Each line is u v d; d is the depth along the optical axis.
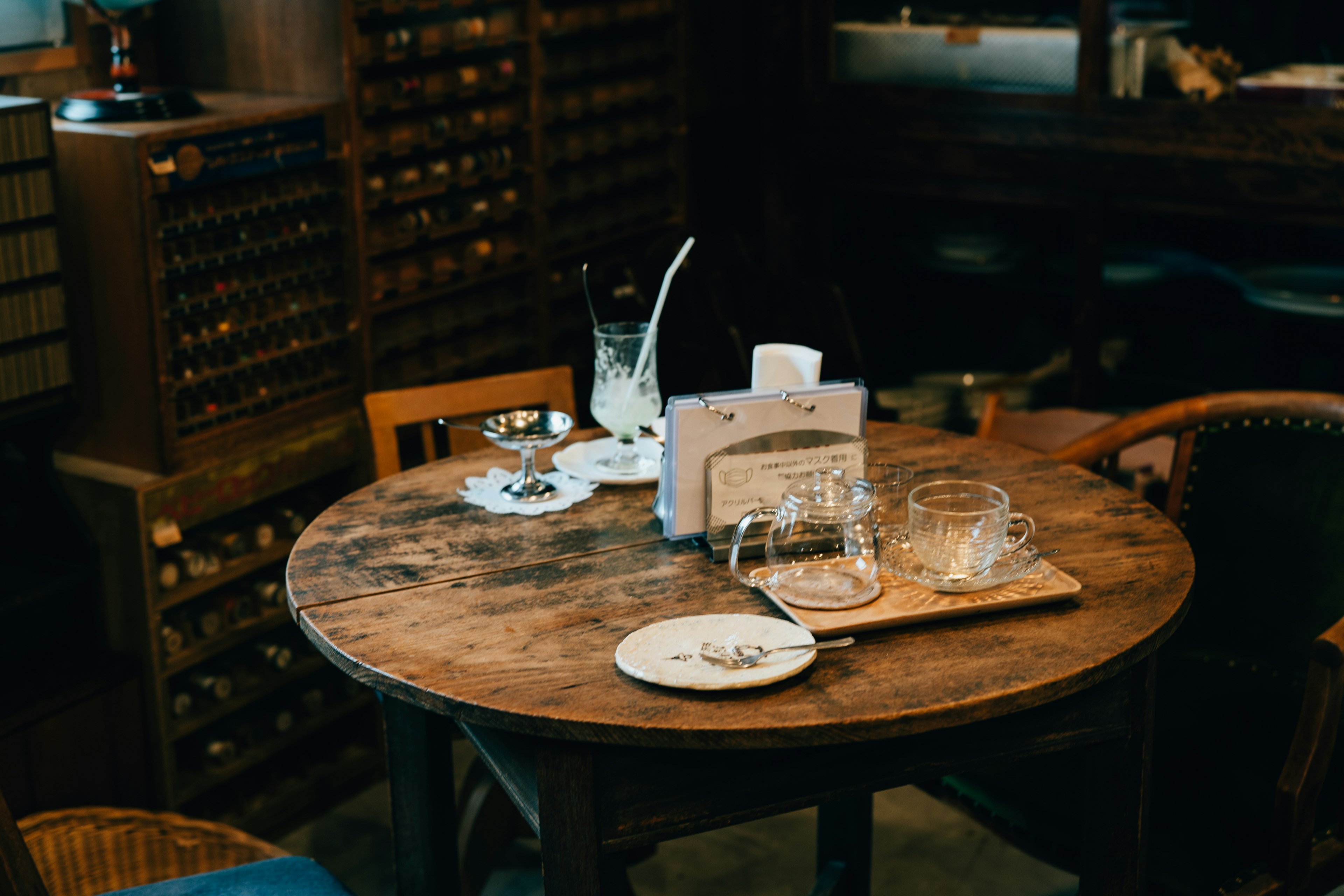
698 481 1.57
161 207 2.17
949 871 2.37
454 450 2.22
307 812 2.60
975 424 3.53
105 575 2.28
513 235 2.94
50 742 2.18
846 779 1.31
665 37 3.23
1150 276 3.16
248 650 2.50
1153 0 2.96
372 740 2.72
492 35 2.74
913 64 3.34
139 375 2.21
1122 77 3.04
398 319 2.72
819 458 1.61
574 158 3.01
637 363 1.79
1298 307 2.99
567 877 1.27
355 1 2.40
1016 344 3.44
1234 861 1.56
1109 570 1.52
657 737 1.19
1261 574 1.96
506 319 2.94
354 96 2.43
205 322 2.29
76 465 2.30
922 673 1.29
